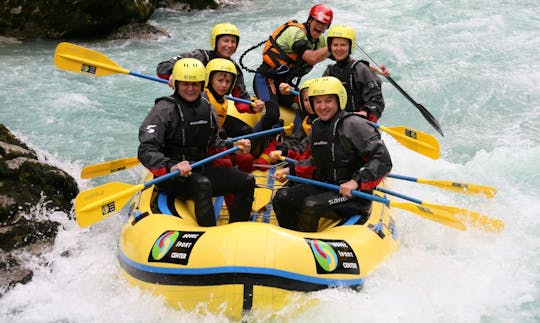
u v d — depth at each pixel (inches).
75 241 239.8
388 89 412.2
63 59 265.7
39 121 360.8
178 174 199.6
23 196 243.6
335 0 665.0
